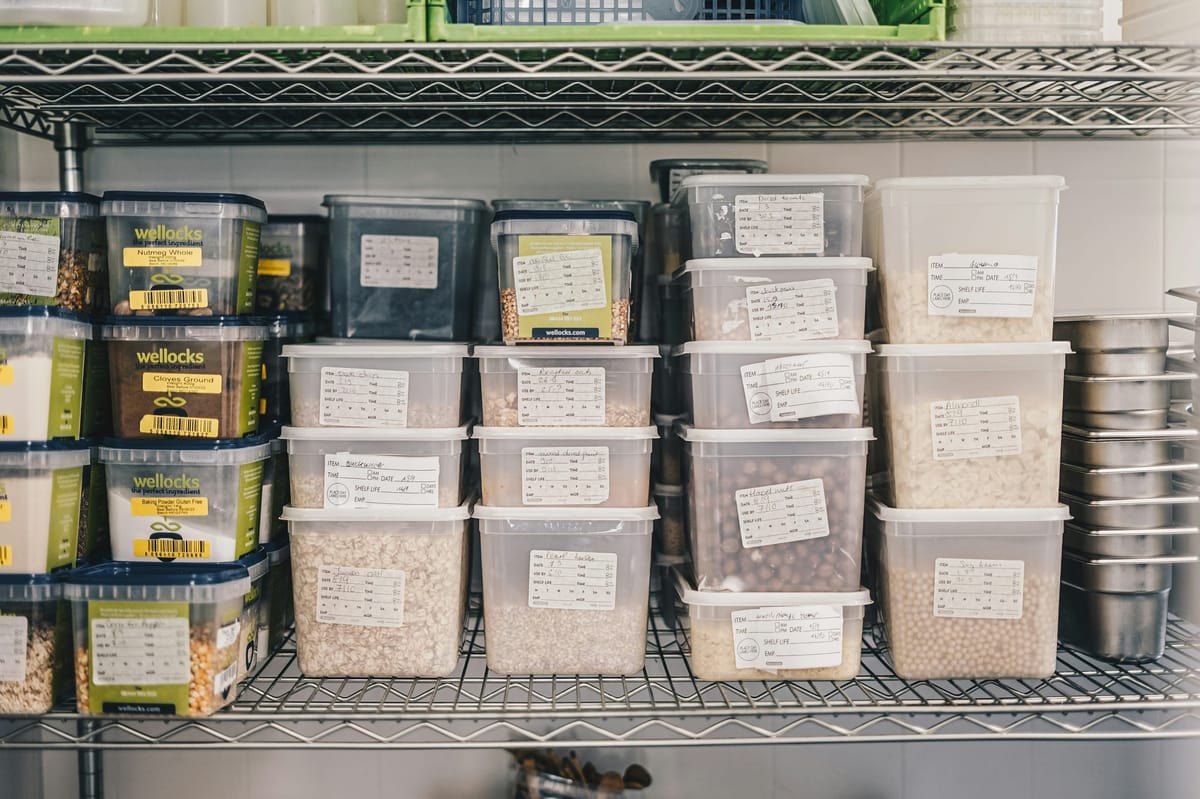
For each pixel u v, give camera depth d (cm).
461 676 120
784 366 113
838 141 148
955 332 114
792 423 114
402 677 116
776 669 113
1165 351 122
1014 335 114
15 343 107
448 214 128
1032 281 113
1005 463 115
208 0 108
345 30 104
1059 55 112
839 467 114
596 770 143
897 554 115
